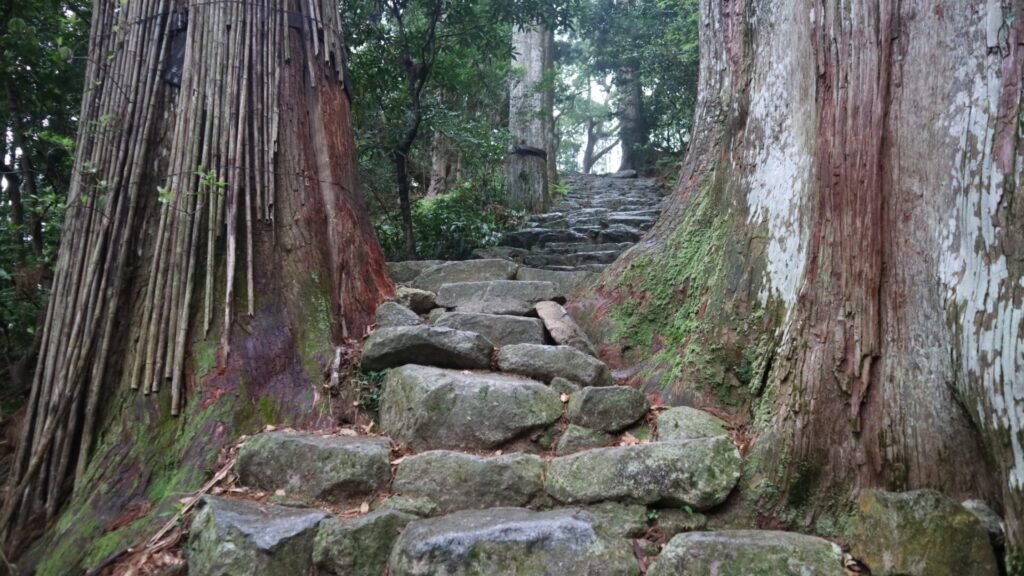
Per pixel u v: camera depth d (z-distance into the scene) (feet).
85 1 13.21
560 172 45.06
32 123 13.04
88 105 10.18
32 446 8.57
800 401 7.56
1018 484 5.81
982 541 5.99
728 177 11.16
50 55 12.19
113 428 8.66
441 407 8.77
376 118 19.45
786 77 9.61
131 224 9.58
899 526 6.33
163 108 10.28
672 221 12.75
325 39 12.12
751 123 10.44
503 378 9.65
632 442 8.69
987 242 6.25
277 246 10.32
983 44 6.55
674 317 11.17
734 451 7.82
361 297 11.32
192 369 9.05
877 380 7.13
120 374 9.03
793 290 8.50
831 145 7.79
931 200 6.88
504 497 7.79
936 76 6.95
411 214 21.43
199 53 10.39
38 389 8.85
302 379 9.55
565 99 44.50
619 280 12.64
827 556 6.48
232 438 8.65
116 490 8.09
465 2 19.47
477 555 6.55
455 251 20.80
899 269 7.11
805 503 7.30
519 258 19.54
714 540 6.64
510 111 32.86
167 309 9.18
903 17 7.32
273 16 11.30
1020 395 5.81
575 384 9.91
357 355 10.25
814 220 7.98
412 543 6.67
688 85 38.86
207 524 7.04
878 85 7.38
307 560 6.89
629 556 6.79
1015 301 5.95
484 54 21.36
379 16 19.51
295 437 8.36
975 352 6.21
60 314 9.09
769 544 6.56
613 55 46.52
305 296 10.24
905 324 7.00
